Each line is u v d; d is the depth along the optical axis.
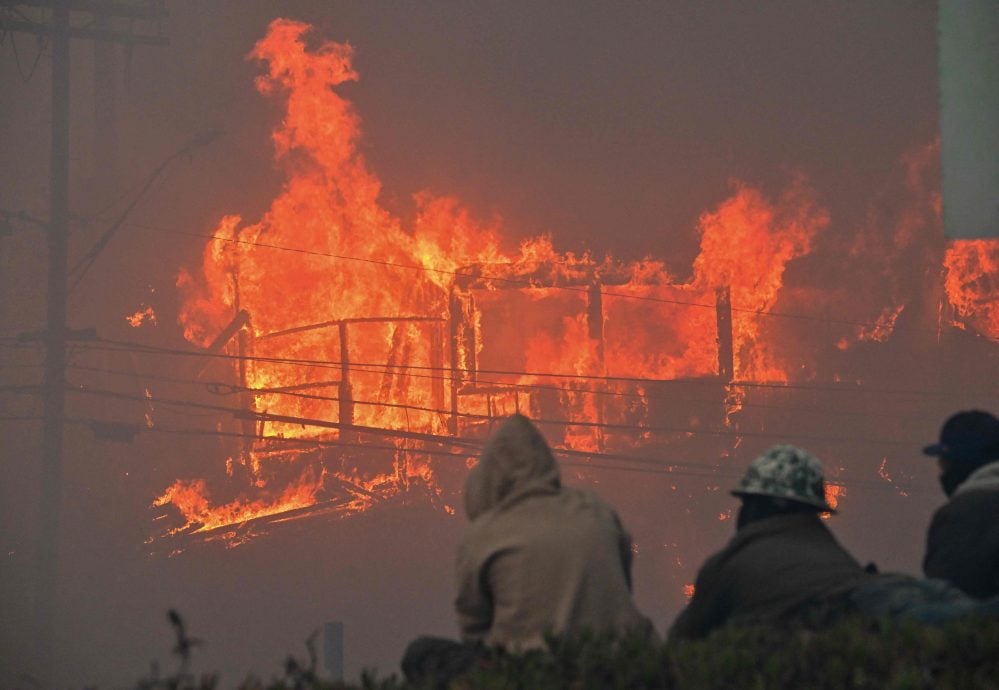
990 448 17.08
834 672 11.20
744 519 16.77
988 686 10.56
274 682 12.21
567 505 15.77
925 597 14.40
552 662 12.07
